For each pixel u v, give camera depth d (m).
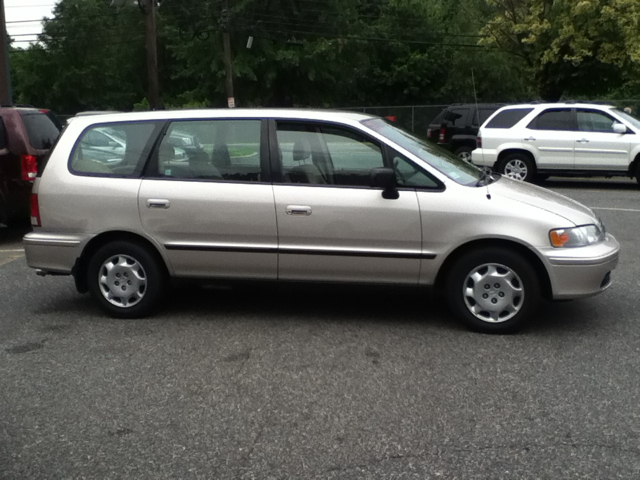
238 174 6.21
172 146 6.36
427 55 47.88
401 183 6.00
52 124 11.50
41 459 3.97
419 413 4.48
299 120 6.18
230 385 4.98
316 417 4.45
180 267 6.36
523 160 15.88
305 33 46.25
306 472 3.79
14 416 4.53
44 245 6.50
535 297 5.87
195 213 6.20
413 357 5.48
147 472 3.81
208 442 4.14
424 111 32.25
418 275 6.03
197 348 5.75
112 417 4.49
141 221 6.31
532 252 5.82
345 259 6.06
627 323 6.27
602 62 27.88
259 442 4.13
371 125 6.21
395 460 3.90
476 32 44.00
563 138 15.57
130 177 6.37
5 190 10.24
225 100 46.22
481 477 3.72
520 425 4.30
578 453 3.96
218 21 43.34
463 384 4.94
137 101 60.88
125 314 6.52
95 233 6.40
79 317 6.66
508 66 42.72
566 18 26.95
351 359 5.45
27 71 58.22
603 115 15.52
